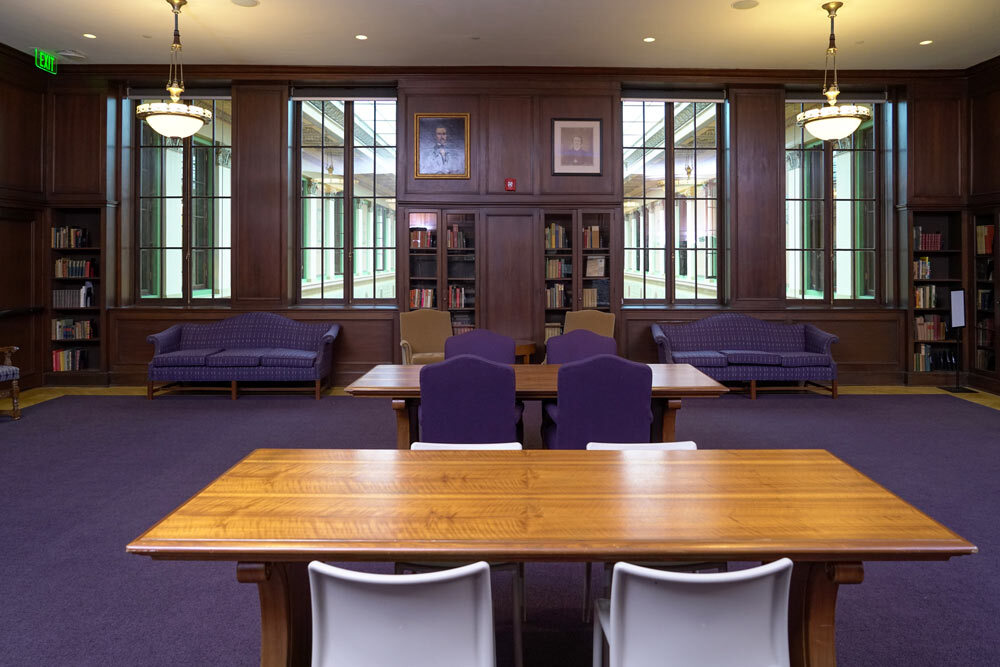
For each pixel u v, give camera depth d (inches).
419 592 59.6
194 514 70.5
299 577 75.9
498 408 145.5
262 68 303.9
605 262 313.1
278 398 290.4
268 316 308.5
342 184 324.5
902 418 248.5
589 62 299.0
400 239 309.6
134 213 324.8
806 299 328.5
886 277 325.7
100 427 234.2
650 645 61.0
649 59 294.0
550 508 72.2
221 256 324.5
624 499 75.0
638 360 315.3
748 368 284.8
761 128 314.7
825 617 69.4
